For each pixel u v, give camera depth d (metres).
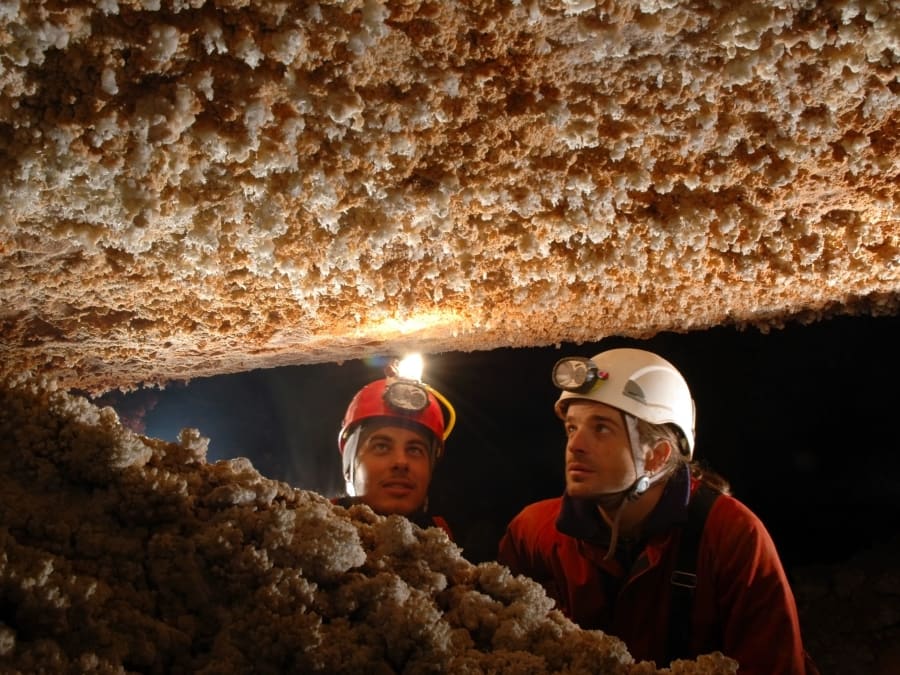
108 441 1.08
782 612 1.79
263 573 1.03
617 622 1.94
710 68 1.13
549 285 1.96
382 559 1.18
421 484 2.34
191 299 1.86
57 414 1.11
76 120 1.05
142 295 1.78
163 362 2.50
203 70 1.02
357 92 1.10
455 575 1.23
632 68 1.13
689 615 1.88
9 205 1.18
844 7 1.04
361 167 1.24
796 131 1.29
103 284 1.68
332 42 1.01
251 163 1.18
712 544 1.89
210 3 0.94
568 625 1.20
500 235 1.55
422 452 2.36
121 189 1.18
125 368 2.52
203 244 1.37
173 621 1.00
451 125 1.19
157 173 1.16
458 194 1.36
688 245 1.72
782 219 1.65
